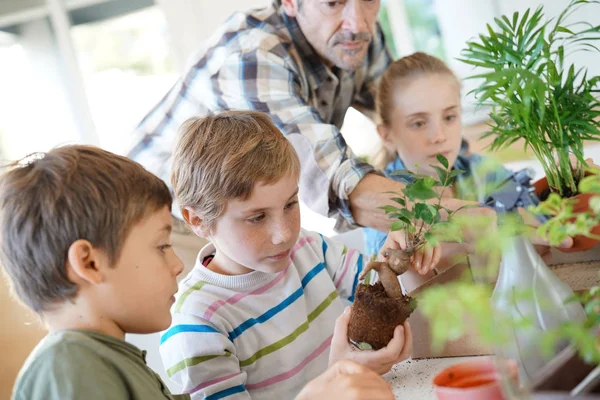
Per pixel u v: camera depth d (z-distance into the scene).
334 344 0.98
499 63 1.07
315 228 2.38
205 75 1.88
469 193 0.86
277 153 1.13
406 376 0.96
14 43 2.94
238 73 1.78
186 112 1.98
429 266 1.18
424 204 0.92
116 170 0.89
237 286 1.23
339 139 1.60
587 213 0.63
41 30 2.93
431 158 2.14
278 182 1.11
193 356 1.12
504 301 0.78
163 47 2.84
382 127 2.20
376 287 0.98
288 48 1.84
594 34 2.20
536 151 1.08
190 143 1.17
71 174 0.87
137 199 0.89
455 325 0.52
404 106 2.12
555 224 0.64
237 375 1.12
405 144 2.17
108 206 0.86
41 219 0.85
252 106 1.76
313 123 1.64
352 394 0.73
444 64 2.13
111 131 2.97
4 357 1.55
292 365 1.23
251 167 1.10
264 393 1.21
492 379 0.68
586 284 1.03
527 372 0.76
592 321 0.59
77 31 2.91
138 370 0.85
